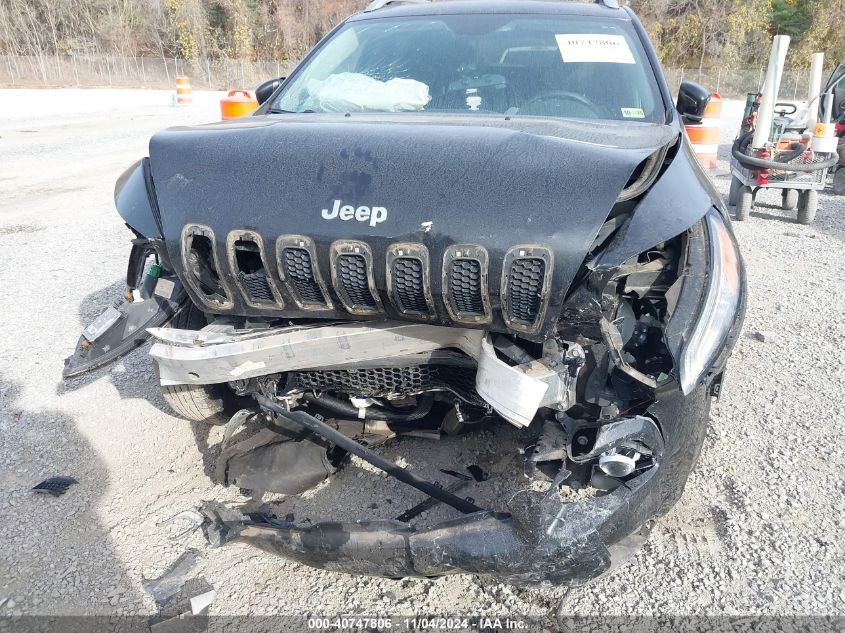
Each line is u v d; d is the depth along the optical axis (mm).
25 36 42031
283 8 49500
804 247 6844
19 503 2850
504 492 2787
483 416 2736
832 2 42781
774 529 2664
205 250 2303
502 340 2168
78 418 3482
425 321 2156
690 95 3270
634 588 2391
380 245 2045
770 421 3416
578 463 2215
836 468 3039
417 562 2074
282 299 2236
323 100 3211
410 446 3133
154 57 46906
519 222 1968
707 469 3031
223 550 2576
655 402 2143
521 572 2000
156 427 3395
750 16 42469
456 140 2223
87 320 4707
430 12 3660
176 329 2455
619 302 2289
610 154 2096
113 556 2551
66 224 7309
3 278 5578
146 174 2535
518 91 3047
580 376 2238
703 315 2105
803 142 7969
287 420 2881
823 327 4617
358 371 2584
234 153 2340
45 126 15672
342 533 2143
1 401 3646
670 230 2021
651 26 43625
